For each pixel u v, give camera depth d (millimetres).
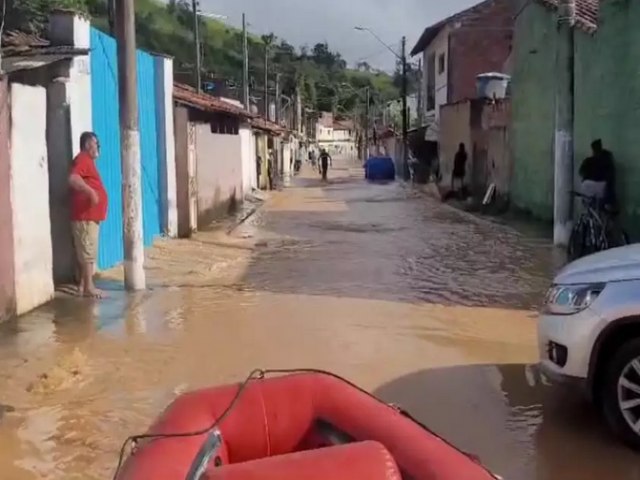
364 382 7031
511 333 8727
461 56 39312
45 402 6418
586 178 14750
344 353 7918
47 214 9898
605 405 5613
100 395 6598
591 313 5629
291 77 83625
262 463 3145
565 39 14805
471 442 5715
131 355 7730
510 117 23359
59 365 7289
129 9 10289
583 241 14156
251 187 31781
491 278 12188
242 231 18562
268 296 10633
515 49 22859
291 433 3914
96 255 10406
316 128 110625
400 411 4078
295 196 32531
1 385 6805
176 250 14438
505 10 38938
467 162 28406
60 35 10586
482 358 7770
